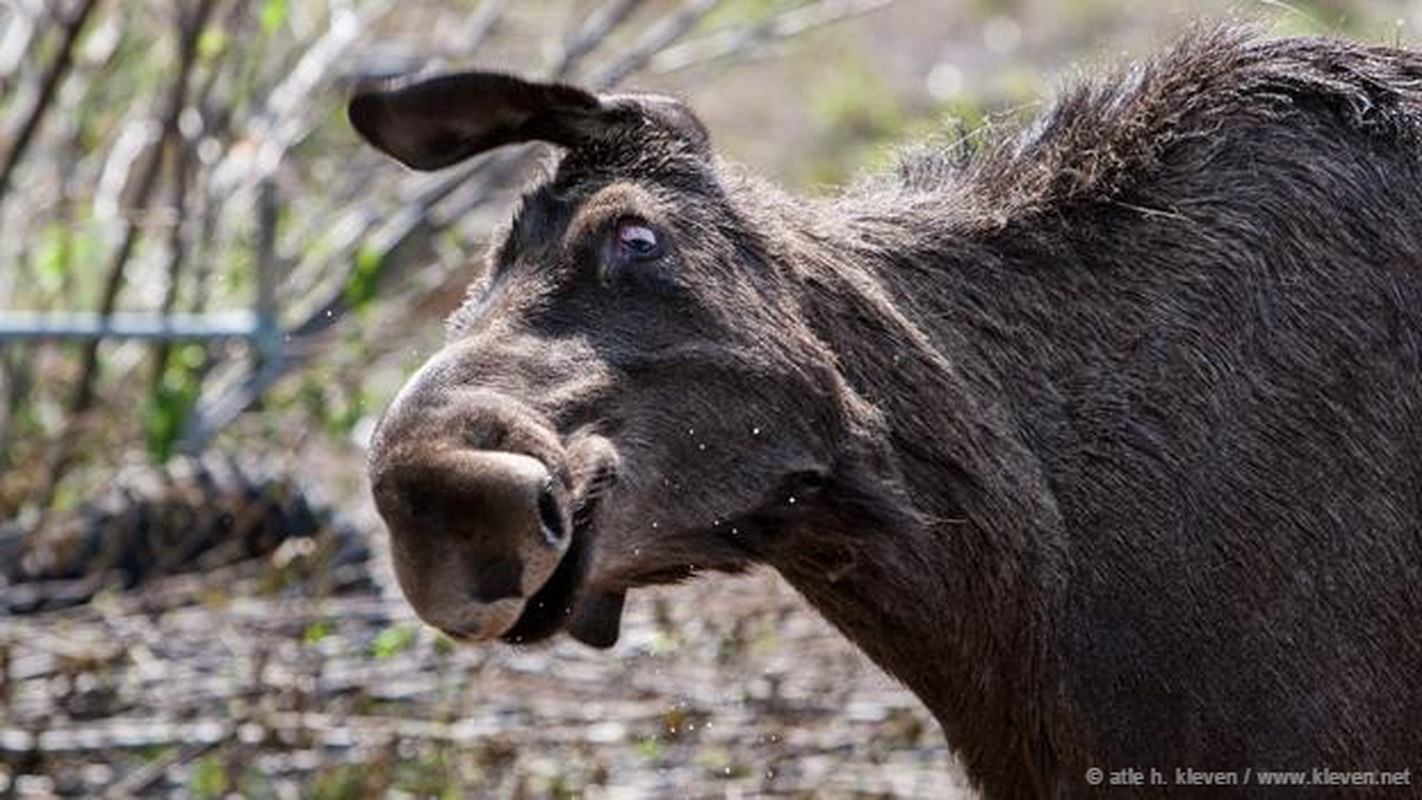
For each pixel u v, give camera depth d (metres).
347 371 19.19
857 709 15.15
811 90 29.83
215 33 19.95
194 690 15.14
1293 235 10.44
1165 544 10.27
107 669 15.17
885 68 30.59
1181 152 10.69
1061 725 10.38
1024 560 10.27
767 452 9.71
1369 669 10.20
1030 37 31.23
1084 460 10.36
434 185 20.83
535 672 15.66
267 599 15.98
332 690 15.18
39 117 19.02
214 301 20.20
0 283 20.36
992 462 10.23
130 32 21.27
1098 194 10.68
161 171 20.25
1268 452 10.25
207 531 17.02
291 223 20.38
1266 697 10.20
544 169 10.16
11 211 20.59
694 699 15.26
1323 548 10.21
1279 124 10.64
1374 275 10.39
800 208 10.36
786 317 9.84
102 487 17.81
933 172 11.07
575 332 9.53
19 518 17.73
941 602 10.23
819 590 10.26
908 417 10.12
